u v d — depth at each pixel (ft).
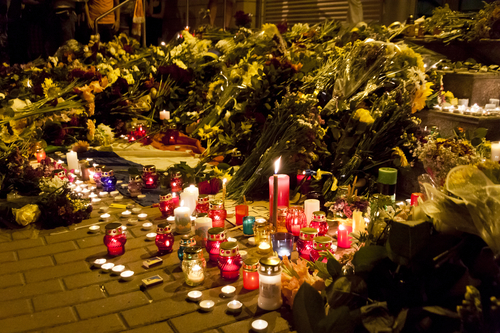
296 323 6.08
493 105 15.12
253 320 7.68
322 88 16.35
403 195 14.52
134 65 23.13
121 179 15.93
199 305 8.05
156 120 22.76
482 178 5.82
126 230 11.68
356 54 16.16
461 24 19.71
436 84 16.44
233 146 17.38
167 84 22.65
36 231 11.60
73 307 8.13
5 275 9.33
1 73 23.50
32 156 17.88
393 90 14.94
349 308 6.26
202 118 20.62
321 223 10.52
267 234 10.49
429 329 5.51
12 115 16.72
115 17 31.07
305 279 7.96
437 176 7.93
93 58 23.11
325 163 14.93
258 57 19.85
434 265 5.94
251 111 16.94
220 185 14.93
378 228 7.28
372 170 14.37
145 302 8.29
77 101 19.76
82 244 10.86
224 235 9.86
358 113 14.03
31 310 8.04
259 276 8.04
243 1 34.09
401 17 28.53
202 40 24.85
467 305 5.27
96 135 20.36
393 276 6.24
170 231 10.35
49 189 12.05
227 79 19.85
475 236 6.00
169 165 17.53
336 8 31.96
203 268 8.96
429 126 15.44
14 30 30.73
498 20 18.24
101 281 9.09
